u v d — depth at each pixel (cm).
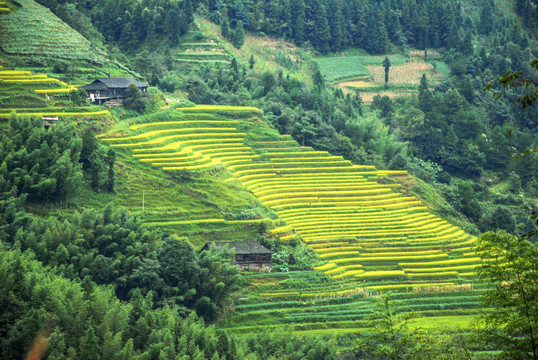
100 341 9644
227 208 15950
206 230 15050
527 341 5209
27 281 9988
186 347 10194
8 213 12794
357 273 14950
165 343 10031
